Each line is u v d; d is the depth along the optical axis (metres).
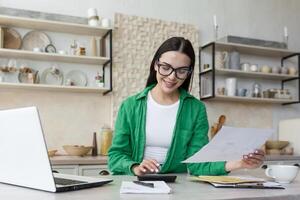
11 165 1.07
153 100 1.68
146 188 1.00
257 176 1.45
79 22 3.14
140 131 1.63
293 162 3.41
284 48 3.87
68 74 3.26
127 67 3.39
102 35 3.35
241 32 3.94
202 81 3.67
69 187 1.00
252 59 3.96
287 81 4.06
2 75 3.01
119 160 1.52
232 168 1.41
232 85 3.61
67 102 3.24
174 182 1.24
